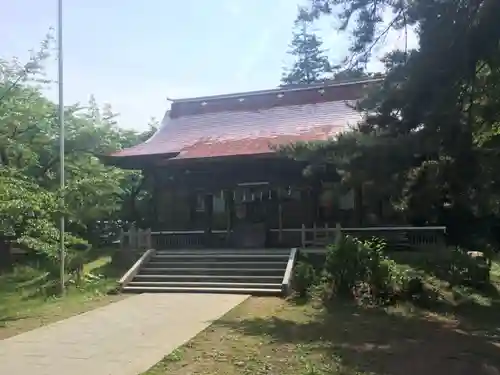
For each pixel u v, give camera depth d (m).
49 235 14.48
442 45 10.89
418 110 11.50
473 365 7.79
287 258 16.50
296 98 25.20
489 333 10.16
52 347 8.85
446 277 15.08
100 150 23.48
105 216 21.52
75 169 20.19
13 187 13.55
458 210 13.44
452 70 10.97
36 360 8.05
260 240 20.80
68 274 16.09
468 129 11.17
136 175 22.06
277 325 10.41
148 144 23.73
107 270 17.27
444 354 8.40
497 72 11.12
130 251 18.77
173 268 16.89
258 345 8.76
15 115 18.16
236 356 8.09
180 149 21.81
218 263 16.72
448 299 13.35
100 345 8.93
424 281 14.19
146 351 8.45
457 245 18.59
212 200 22.72
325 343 8.93
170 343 8.96
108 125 24.20
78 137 21.53
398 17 12.55
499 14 10.22
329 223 20.33
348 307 12.38
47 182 19.91
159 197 23.20
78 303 13.44
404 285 13.12
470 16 10.86
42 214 14.30
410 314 11.81
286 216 21.30
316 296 13.39
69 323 10.93
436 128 11.20
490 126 12.09
